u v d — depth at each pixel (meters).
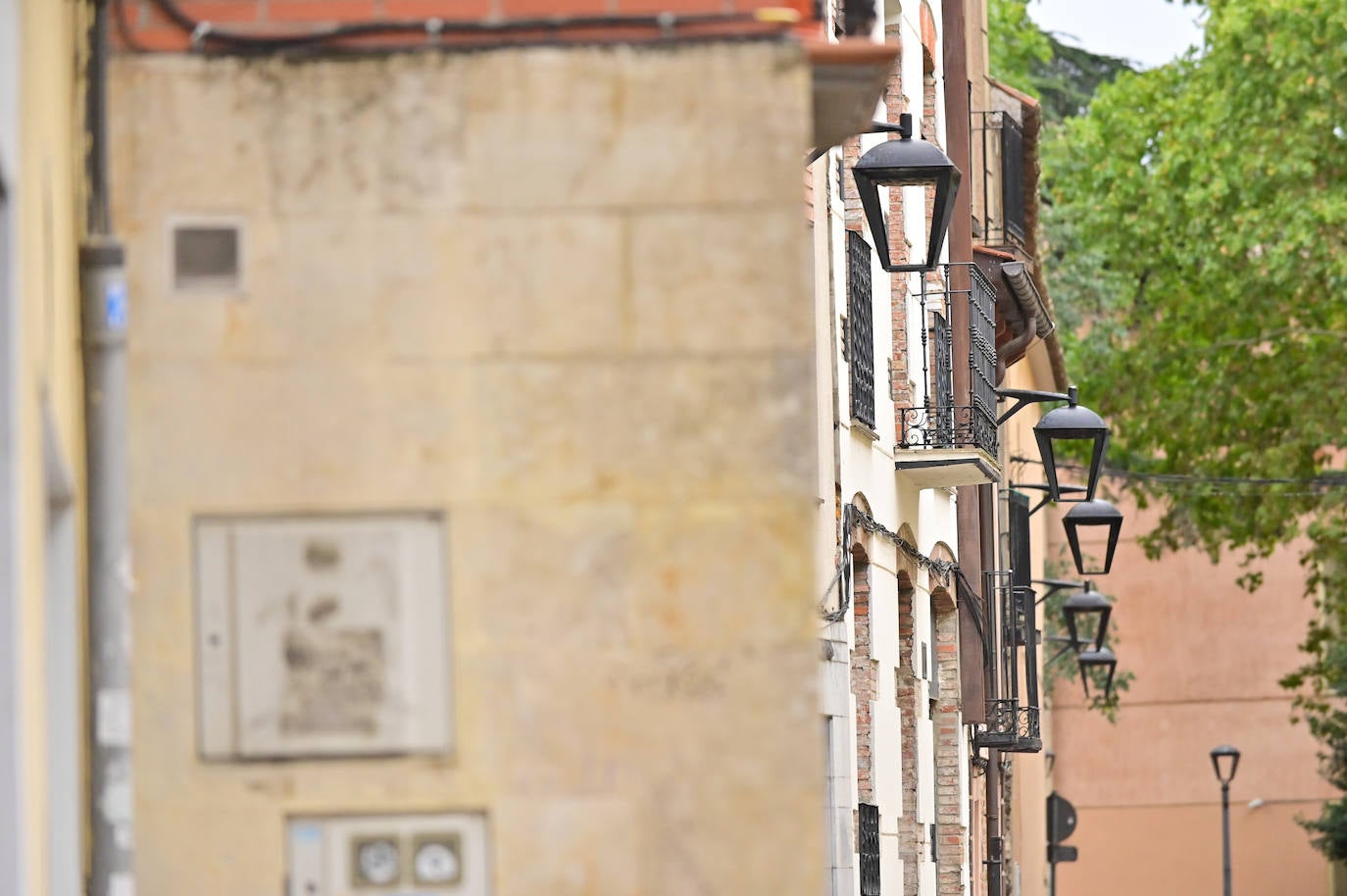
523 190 13.70
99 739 13.47
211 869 13.42
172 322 13.63
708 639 13.58
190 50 13.71
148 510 13.54
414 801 13.48
